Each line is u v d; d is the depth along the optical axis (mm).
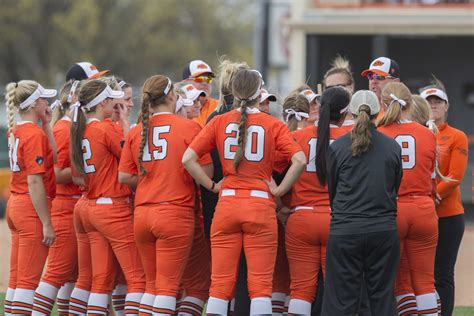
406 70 87938
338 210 25391
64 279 29156
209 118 28656
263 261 25891
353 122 27234
